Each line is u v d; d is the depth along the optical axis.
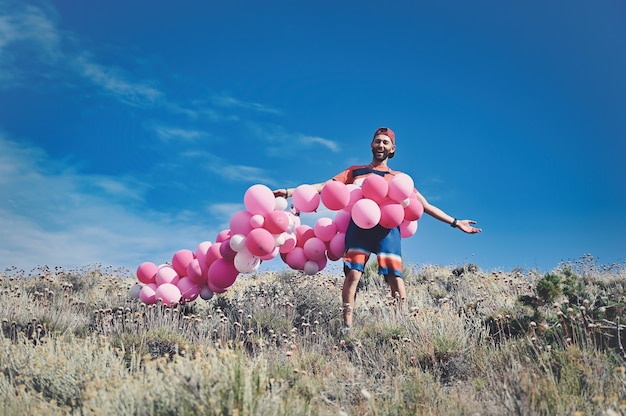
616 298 7.48
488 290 8.95
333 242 7.74
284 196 7.46
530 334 5.62
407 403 4.48
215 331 7.37
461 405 4.19
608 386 4.22
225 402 3.62
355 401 4.59
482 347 5.71
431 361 5.52
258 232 6.98
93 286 11.28
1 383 4.53
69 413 4.02
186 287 8.22
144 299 8.19
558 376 4.57
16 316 7.41
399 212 6.97
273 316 7.74
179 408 3.61
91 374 4.56
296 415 3.87
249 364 4.61
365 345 6.19
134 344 6.29
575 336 5.18
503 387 4.33
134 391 3.82
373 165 7.71
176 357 4.47
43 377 4.56
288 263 7.95
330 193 6.90
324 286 9.84
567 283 6.13
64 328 7.30
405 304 7.05
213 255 7.98
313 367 5.54
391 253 7.26
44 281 10.79
